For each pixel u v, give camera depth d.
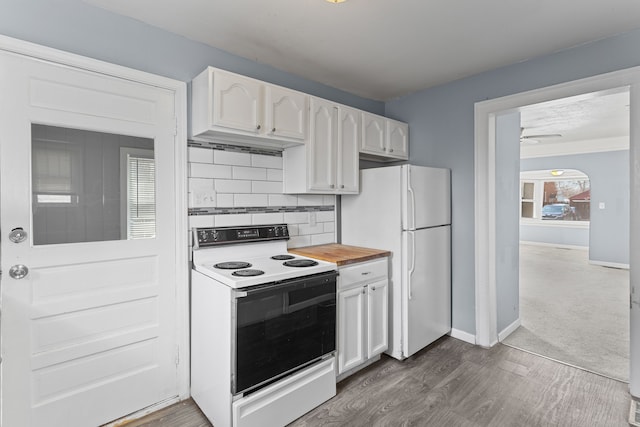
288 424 1.89
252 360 1.74
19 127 1.62
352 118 2.75
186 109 2.15
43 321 1.70
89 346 1.83
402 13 1.91
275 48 2.33
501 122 3.05
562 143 7.07
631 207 2.11
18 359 1.63
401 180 2.58
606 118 4.73
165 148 2.07
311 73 2.78
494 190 2.86
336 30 2.11
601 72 2.21
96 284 1.85
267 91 2.18
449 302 3.03
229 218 2.36
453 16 1.95
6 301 1.60
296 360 1.92
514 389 2.22
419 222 2.65
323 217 2.97
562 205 8.40
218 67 2.32
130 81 1.94
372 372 2.45
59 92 1.72
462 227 2.96
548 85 2.44
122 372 1.93
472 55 2.47
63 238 1.75
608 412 1.98
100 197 1.86
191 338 2.15
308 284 1.96
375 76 2.85
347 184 2.71
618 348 2.83
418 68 2.69
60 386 1.75
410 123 3.32
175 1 1.79
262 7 1.85
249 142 2.39
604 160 6.50
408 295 2.55
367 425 1.88
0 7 1.58
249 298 1.71
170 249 2.09
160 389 2.06
